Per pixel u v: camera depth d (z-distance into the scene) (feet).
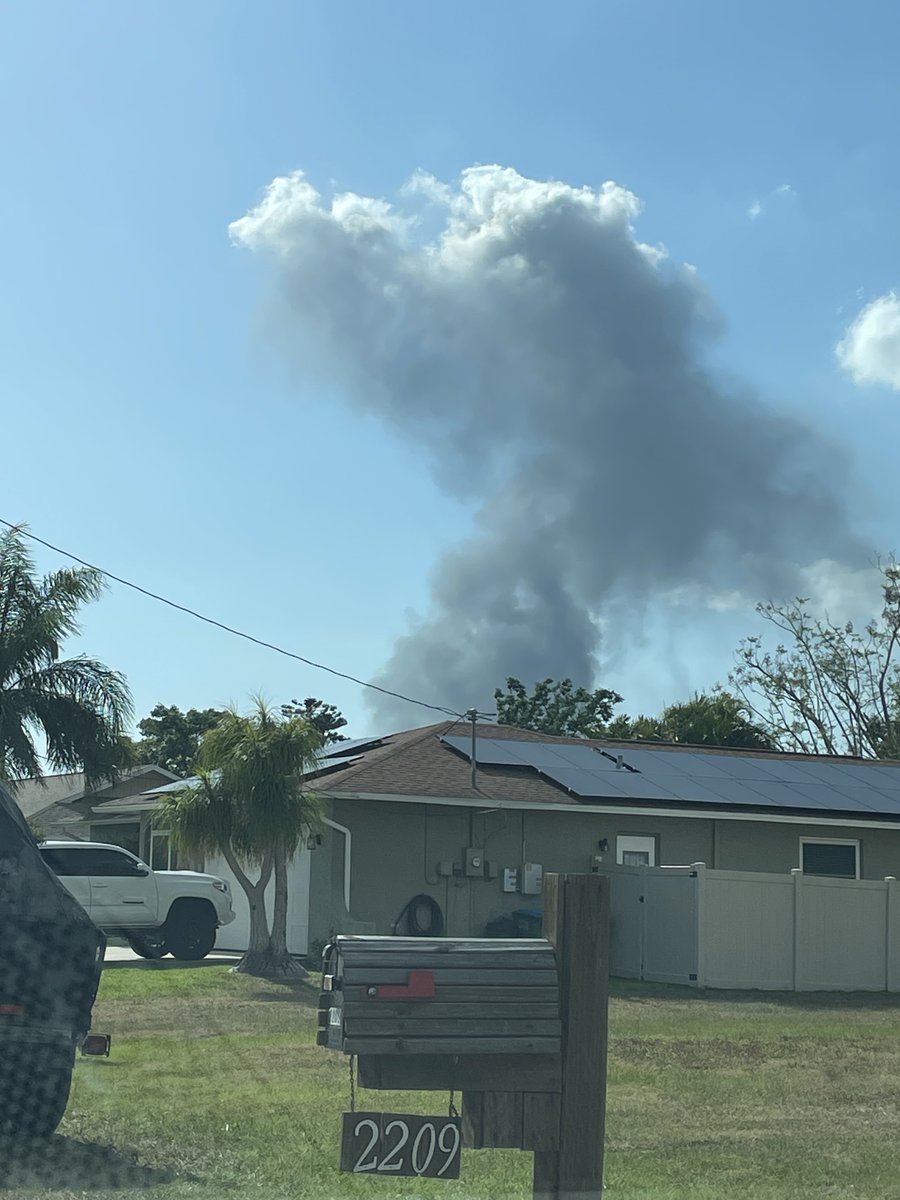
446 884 74.79
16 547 86.07
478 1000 17.24
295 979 56.39
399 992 17.01
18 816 22.50
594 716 182.70
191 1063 31.17
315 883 73.10
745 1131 27.14
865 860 84.69
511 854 76.59
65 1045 21.30
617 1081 33.35
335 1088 28.43
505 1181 22.00
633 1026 46.60
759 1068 36.37
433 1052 16.96
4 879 21.77
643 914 68.85
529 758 81.87
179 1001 45.98
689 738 159.53
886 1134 26.94
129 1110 24.99
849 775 91.15
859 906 68.59
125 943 74.59
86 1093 26.58
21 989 21.26
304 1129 24.18
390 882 73.67
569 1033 17.47
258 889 62.13
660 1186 22.30
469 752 81.15
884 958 68.64
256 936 61.31
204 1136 23.18
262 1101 26.58
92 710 86.53
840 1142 26.05
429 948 17.37
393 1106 26.76
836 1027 47.93
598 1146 17.40
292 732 63.41
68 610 86.48
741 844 81.92
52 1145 21.36
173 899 68.13
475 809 76.07
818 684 163.63
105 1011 42.68
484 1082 17.33
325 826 69.56
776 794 82.17
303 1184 20.81
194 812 62.90
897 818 82.43
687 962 65.77
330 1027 17.78
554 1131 17.37
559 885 17.76
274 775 62.44
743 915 66.39
